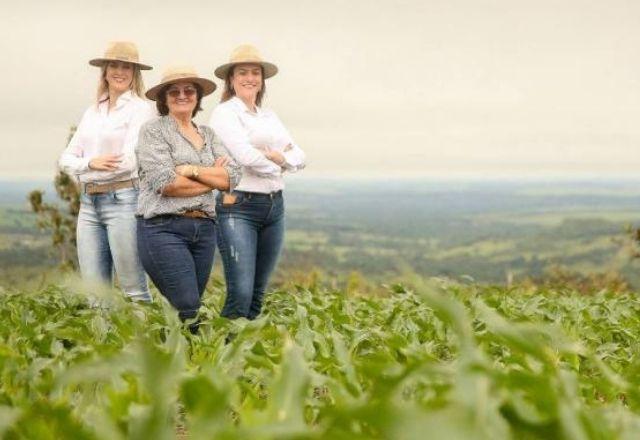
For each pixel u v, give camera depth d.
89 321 6.84
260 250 8.57
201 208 7.75
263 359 4.30
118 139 8.29
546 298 10.54
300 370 2.49
